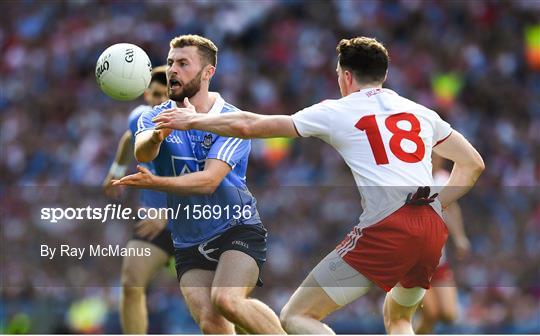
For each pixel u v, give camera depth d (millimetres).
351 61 22328
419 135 21938
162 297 42219
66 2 76938
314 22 75188
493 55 74688
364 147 21625
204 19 74375
